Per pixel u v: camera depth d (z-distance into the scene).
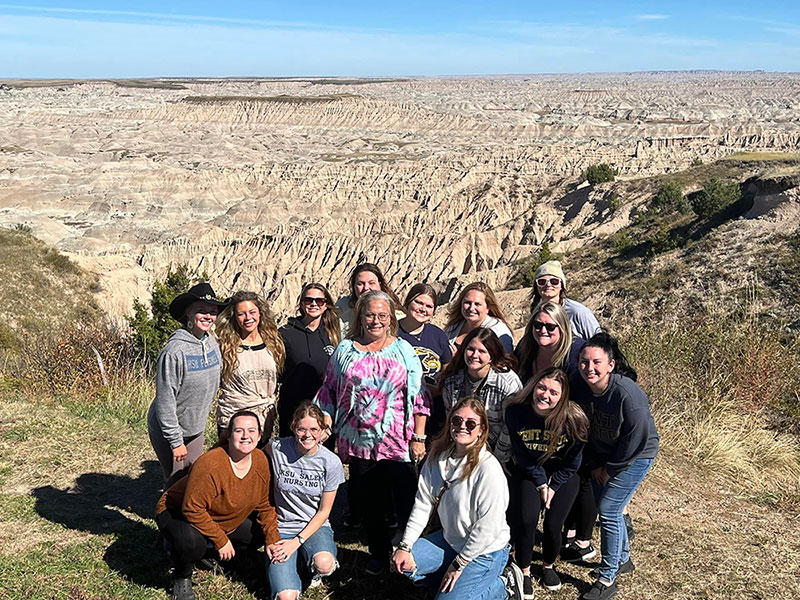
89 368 12.44
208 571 6.39
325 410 6.45
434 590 5.96
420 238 75.50
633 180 70.50
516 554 6.18
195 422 6.57
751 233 37.69
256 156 158.25
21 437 9.11
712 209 45.56
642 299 36.53
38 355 13.53
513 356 6.38
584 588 6.45
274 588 5.80
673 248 43.22
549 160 114.50
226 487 5.77
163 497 5.98
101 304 39.44
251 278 77.31
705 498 8.59
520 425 6.06
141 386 11.65
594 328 7.36
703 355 12.65
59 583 6.02
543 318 6.27
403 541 5.85
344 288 72.25
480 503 5.65
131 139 188.25
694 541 7.35
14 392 11.77
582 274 46.72
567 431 5.95
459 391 6.43
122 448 9.12
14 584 5.94
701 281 35.00
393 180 108.06
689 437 10.27
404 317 7.25
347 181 111.62
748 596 6.43
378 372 6.24
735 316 17.67
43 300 35.94
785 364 12.62
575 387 6.29
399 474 6.43
